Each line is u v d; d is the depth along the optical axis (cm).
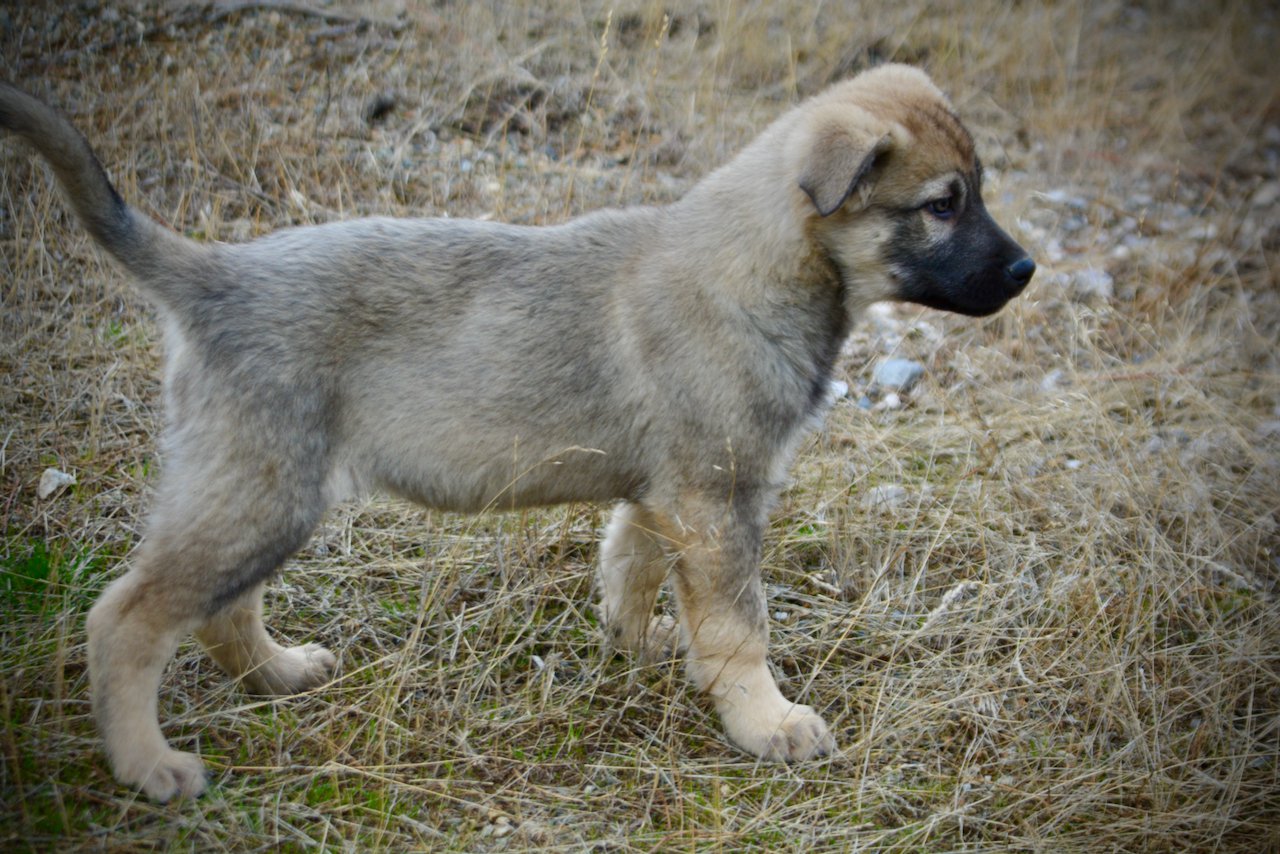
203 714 358
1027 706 394
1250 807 359
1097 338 593
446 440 351
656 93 762
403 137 682
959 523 476
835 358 379
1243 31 1002
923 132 356
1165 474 495
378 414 344
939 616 426
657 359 354
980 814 353
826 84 818
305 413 331
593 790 350
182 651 387
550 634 417
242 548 326
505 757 359
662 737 373
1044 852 336
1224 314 623
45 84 652
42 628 381
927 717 387
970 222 368
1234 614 436
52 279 539
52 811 319
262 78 693
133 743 323
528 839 329
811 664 411
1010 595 436
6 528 424
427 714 371
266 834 323
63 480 446
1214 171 801
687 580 363
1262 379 577
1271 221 735
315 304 334
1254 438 531
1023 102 851
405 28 777
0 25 688
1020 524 476
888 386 563
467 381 348
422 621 397
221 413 325
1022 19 946
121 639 318
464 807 341
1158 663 414
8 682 358
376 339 341
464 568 438
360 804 337
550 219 601
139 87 658
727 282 353
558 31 809
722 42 803
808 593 446
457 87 728
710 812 343
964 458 518
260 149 641
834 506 475
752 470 358
